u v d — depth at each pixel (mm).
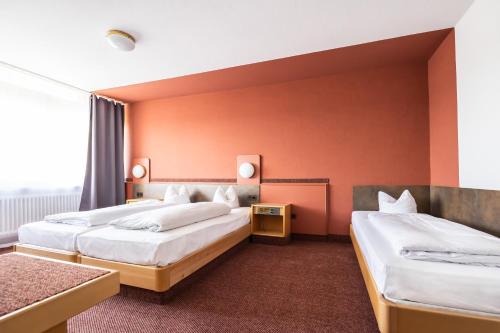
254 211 3812
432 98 3328
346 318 1775
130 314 1815
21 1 2209
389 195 3477
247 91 4383
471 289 1291
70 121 4434
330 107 3902
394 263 1453
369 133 3715
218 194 4180
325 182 3908
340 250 3383
